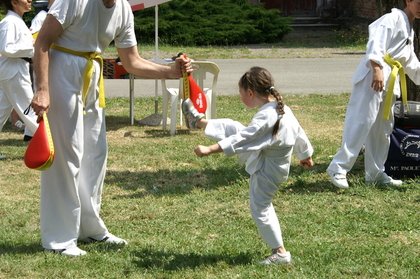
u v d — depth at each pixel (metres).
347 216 7.04
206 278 5.44
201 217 7.06
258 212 5.64
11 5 9.07
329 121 12.09
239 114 12.62
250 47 24.39
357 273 5.58
